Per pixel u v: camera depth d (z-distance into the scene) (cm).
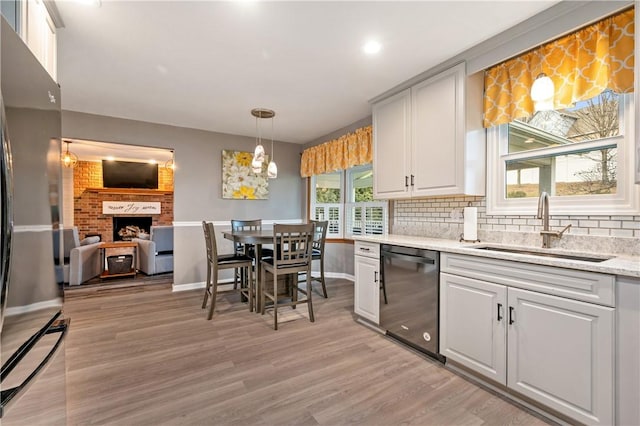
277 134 475
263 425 154
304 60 242
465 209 243
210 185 453
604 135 189
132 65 249
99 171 681
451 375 200
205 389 184
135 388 184
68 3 173
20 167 107
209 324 289
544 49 200
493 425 154
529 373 162
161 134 417
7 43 99
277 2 175
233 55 234
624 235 177
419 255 228
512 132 236
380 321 263
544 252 198
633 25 164
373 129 319
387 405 170
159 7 178
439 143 249
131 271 500
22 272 107
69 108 352
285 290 358
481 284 186
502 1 176
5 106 98
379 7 180
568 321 147
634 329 128
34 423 112
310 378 196
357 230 462
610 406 134
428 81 259
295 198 532
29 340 110
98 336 260
